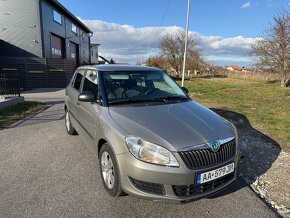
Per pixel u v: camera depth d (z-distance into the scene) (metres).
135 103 3.65
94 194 3.25
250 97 13.55
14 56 20.22
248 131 6.31
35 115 8.18
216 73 45.06
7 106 9.29
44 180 3.62
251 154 4.76
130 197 3.18
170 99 3.98
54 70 19.92
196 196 2.73
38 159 4.39
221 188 2.89
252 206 3.06
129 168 2.74
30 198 3.14
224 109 9.51
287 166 4.24
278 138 5.75
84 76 4.83
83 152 4.73
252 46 21.91
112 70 4.23
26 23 19.98
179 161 2.63
